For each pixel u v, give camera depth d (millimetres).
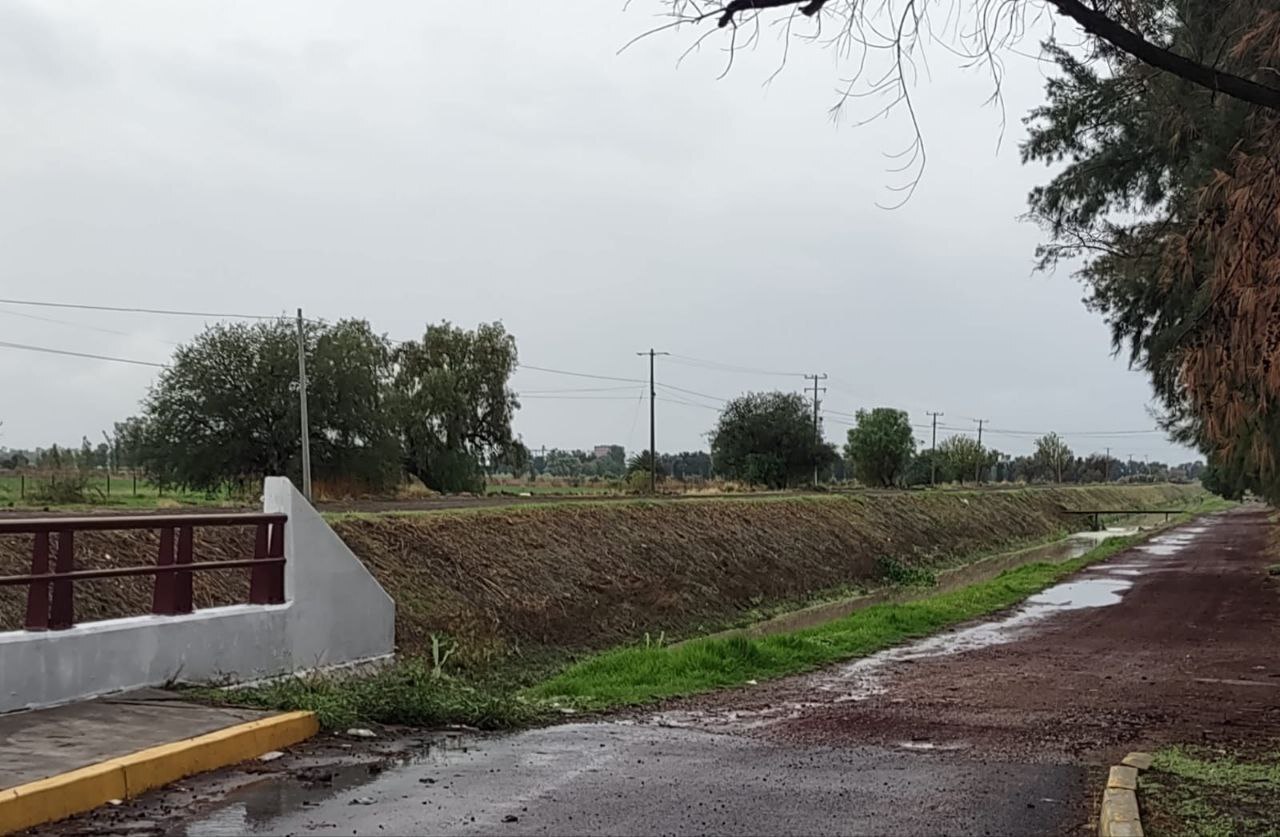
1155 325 18500
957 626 19844
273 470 47469
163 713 7973
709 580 33438
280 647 10078
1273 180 7891
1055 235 19938
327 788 6770
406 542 24281
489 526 28016
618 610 27703
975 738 9086
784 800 6754
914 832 6078
